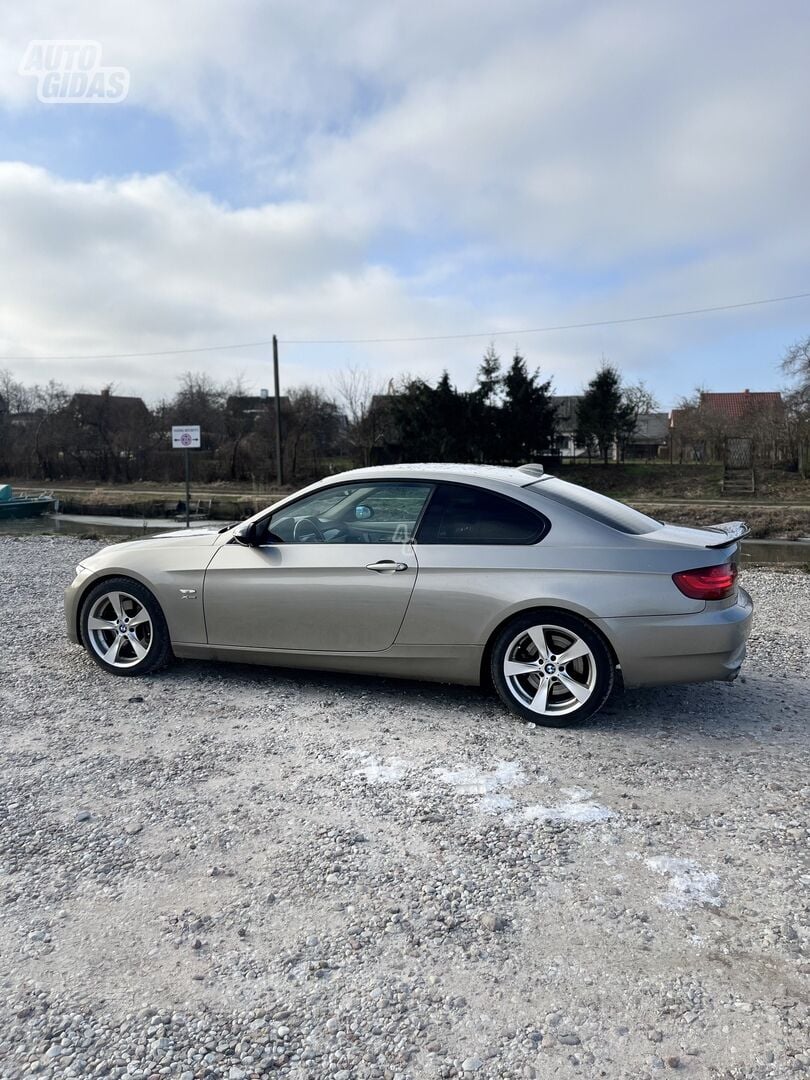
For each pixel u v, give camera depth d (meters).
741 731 4.43
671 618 4.22
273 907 2.73
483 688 5.16
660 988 2.32
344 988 2.33
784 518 28.02
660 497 38.28
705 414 48.94
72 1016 2.21
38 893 2.81
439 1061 2.05
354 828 3.29
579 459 47.72
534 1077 2.00
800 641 6.56
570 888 2.85
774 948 2.50
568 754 4.08
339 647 4.80
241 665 5.63
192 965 2.43
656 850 3.11
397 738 4.29
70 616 5.46
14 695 4.99
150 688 5.14
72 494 36.62
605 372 46.09
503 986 2.34
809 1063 2.03
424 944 2.53
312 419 47.34
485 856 3.06
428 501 4.73
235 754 4.07
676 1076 2.00
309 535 4.94
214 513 30.81
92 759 4.00
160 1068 2.02
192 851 3.10
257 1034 2.15
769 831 3.27
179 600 5.11
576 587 4.31
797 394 40.38
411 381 45.19
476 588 4.46
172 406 48.56
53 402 47.50
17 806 3.47
